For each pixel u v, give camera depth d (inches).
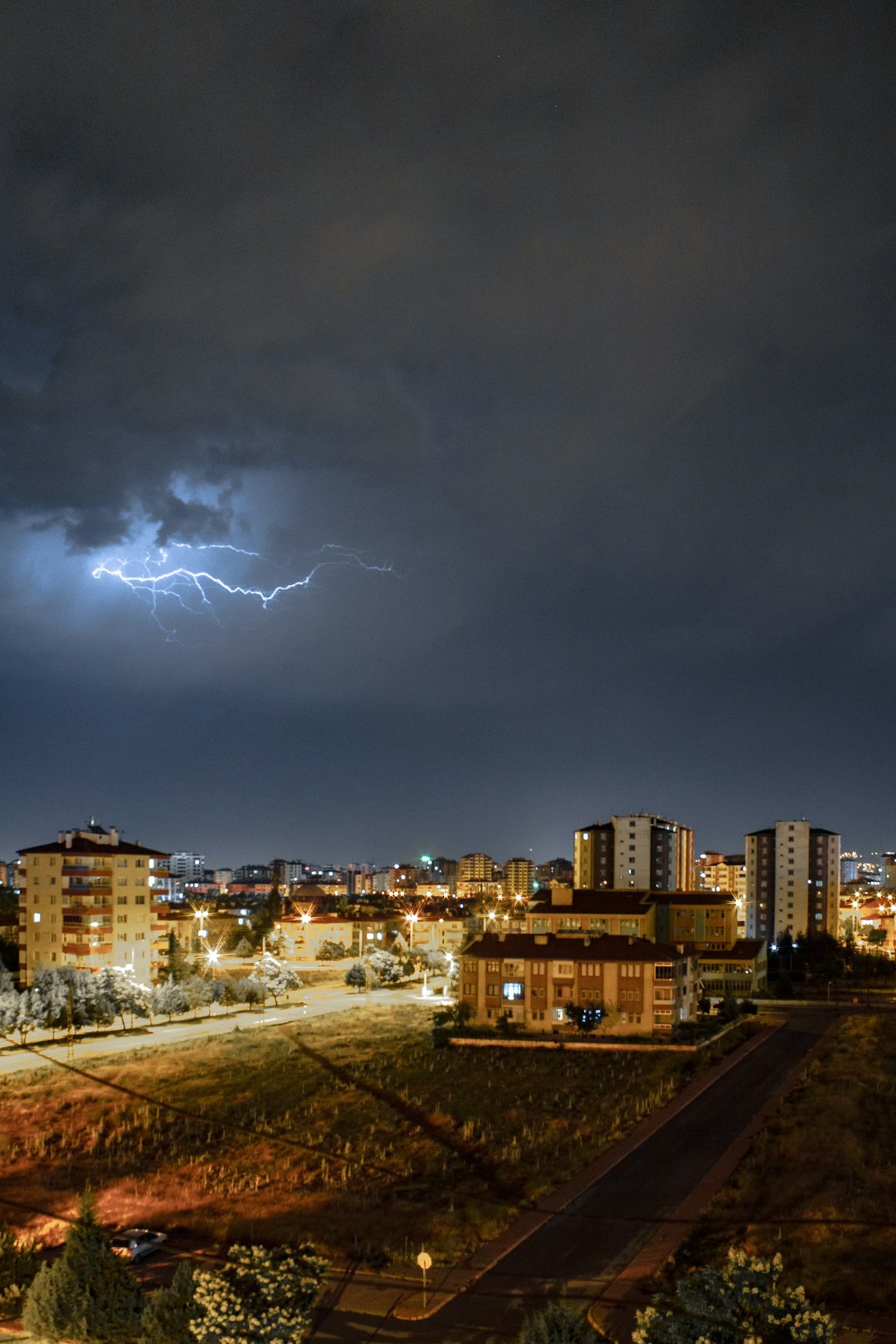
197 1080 3518.7
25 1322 1590.8
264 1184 2479.1
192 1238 2143.2
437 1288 1835.6
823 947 6648.6
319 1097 3287.4
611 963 4180.6
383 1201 2332.7
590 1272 1884.8
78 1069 3693.4
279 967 5575.8
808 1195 2206.0
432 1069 3671.3
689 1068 3585.1
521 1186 2405.3
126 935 5477.4
